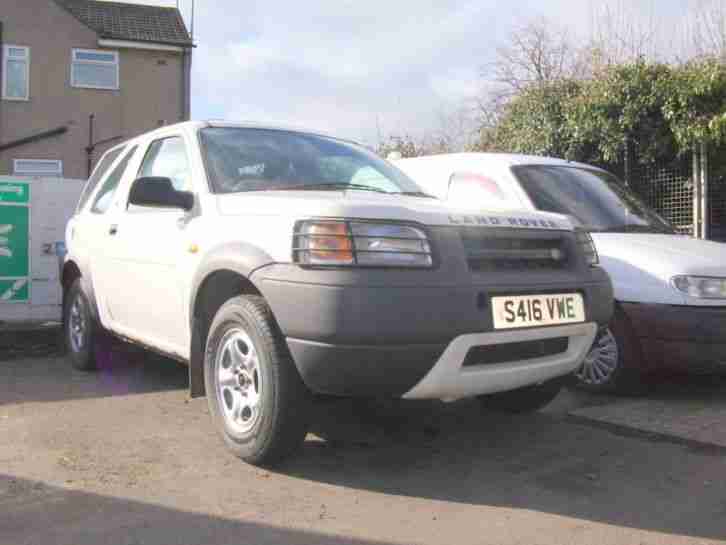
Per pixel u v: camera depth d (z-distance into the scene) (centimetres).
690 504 343
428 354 328
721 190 927
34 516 318
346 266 326
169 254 446
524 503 342
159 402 513
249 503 336
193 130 482
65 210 803
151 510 326
